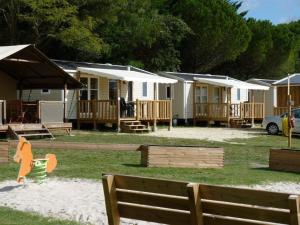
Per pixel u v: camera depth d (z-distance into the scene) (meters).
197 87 40.44
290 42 60.97
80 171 14.15
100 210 9.34
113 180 6.53
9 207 9.64
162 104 32.31
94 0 37.88
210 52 53.44
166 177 13.30
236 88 40.16
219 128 36.25
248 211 5.45
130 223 8.27
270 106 44.28
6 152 15.48
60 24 36.84
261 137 28.25
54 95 30.36
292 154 15.16
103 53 42.41
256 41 58.31
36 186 11.91
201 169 15.02
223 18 52.22
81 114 30.83
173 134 28.92
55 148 17.25
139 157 17.59
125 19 43.25
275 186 12.41
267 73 61.50
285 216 5.20
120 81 30.75
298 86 36.56
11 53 23.02
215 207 5.69
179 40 48.72
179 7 51.97
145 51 48.31
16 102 24.97
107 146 17.12
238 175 14.01
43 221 8.44
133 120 30.34
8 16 37.03
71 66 31.42
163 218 6.17
